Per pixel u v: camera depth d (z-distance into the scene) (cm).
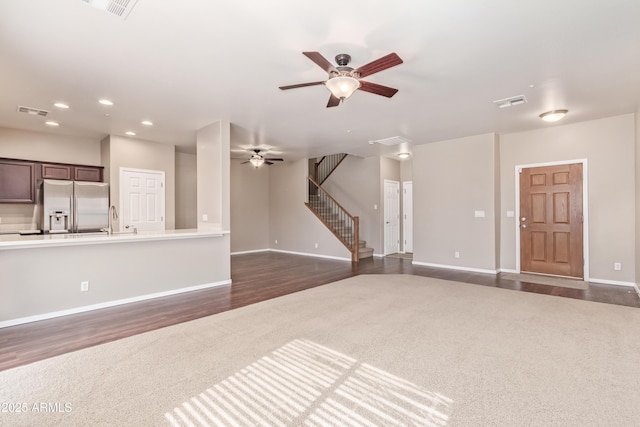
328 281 529
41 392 205
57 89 366
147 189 620
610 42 268
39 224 535
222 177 496
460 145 615
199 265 479
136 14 227
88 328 318
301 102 412
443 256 642
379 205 810
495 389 207
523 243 569
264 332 304
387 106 427
